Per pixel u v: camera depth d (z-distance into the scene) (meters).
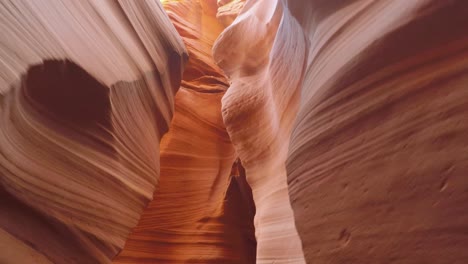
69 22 4.01
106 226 4.39
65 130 3.77
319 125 3.01
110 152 4.59
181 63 8.34
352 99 2.66
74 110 3.86
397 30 2.28
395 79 2.30
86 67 3.84
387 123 2.29
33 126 3.25
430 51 2.11
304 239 2.99
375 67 2.46
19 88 2.89
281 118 6.75
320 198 2.82
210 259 10.29
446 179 1.82
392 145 2.21
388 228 2.12
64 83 3.59
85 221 3.89
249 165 8.10
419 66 2.16
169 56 7.61
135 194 5.35
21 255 2.63
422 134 2.02
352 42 3.03
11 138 2.86
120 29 5.57
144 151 5.90
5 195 2.80
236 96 9.12
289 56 6.90
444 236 1.78
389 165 2.19
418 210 1.95
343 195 2.56
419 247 1.91
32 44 3.11
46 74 3.31
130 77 5.23
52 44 3.40
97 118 4.19
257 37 10.23
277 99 7.11
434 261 1.81
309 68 4.04
